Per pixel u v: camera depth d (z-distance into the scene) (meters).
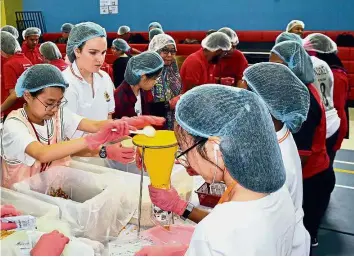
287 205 0.96
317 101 1.83
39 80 1.47
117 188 1.38
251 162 0.84
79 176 1.51
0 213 1.20
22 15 10.08
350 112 5.92
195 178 1.72
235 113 0.87
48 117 1.57
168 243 1.20
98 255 1.18
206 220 0.85
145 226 1.38
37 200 1.31
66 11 9.91
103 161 1.76
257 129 0.85
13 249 1.07
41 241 1.06
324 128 1.96
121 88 2.36
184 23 9.02
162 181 1.22
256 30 8.42
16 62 3.09
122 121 1.55
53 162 1.64
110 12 9.55
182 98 0.94
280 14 8.16
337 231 2.81
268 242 0.83
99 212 1.29
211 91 0.92
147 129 1.24
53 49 3.98
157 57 2.28
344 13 7.68
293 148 1.40
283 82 1.42
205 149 0.89
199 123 0.87
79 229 1.26
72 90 2.08
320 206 2.26
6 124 1.55
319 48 2.71
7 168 1.58
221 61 3.92
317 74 2.36
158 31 5.05
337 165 3.98
